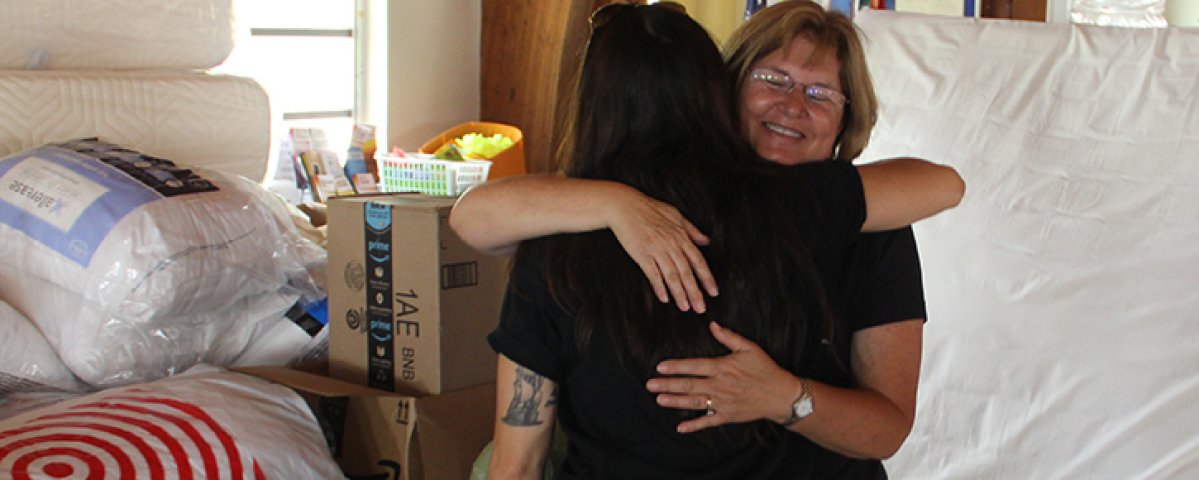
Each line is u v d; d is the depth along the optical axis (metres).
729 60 1.63
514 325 1.43
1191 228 2.43
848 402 1.39
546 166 4.64
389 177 4.14
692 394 1.32
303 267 2.66
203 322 2.51
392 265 2.29
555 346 1.42
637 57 1.40
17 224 2.43
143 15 3.27
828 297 1.41
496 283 2.34
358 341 2.38
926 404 2.65
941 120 2.77
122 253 2.32
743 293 1.32
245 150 3.50
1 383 2.33
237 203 2.56
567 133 1.50
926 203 1.51
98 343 2.34
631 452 1.39
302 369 2.66
